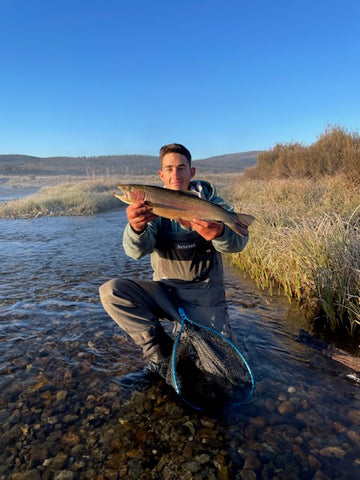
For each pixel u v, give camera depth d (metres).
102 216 16.98
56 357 3.73
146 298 3.39
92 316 4.78
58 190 29.11
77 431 2.66
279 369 3.44
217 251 3.45
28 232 12.21
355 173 10.53
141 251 3.18
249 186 15.30
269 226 7.47
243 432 2.62
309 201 9.09
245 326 4.41
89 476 2.27
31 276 6.75
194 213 2.95
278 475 2.23
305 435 2.56
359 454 2.37
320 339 4.04
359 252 4.66
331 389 3.10
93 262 7.80
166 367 3.35
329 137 16.31
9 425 2.72
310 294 4.95
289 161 18.05
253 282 6.35
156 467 2.32
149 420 2.76
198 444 2.51
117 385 3.23
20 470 2.32
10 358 3.71
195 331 3.34
